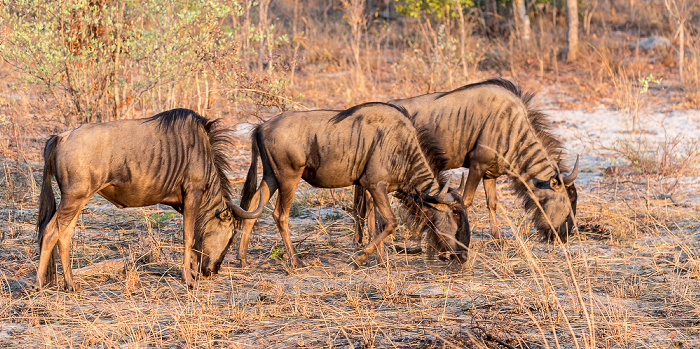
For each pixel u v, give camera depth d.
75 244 15.38
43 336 9.98
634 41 56.69
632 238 16.77
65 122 24.12
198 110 24.73
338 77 45.28
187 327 10.33
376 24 63.44
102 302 11.80
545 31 59.28
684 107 37.25
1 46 21.72
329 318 11.02
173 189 12.71
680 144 29.00
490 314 11.23
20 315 11.02
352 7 41.72
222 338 10.25
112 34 23.28
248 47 28.11
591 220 18.41
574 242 16.59
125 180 12.19
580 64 50.38
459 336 10.05
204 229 13.24
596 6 68.75
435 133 15.92
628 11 67.81
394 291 12.51
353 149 13.81
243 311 11.19
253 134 14.60
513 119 15.73
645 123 33.53
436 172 14.46
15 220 17.38
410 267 14.43
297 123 13.95
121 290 12.53
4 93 30.19
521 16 53.94
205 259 13.32
